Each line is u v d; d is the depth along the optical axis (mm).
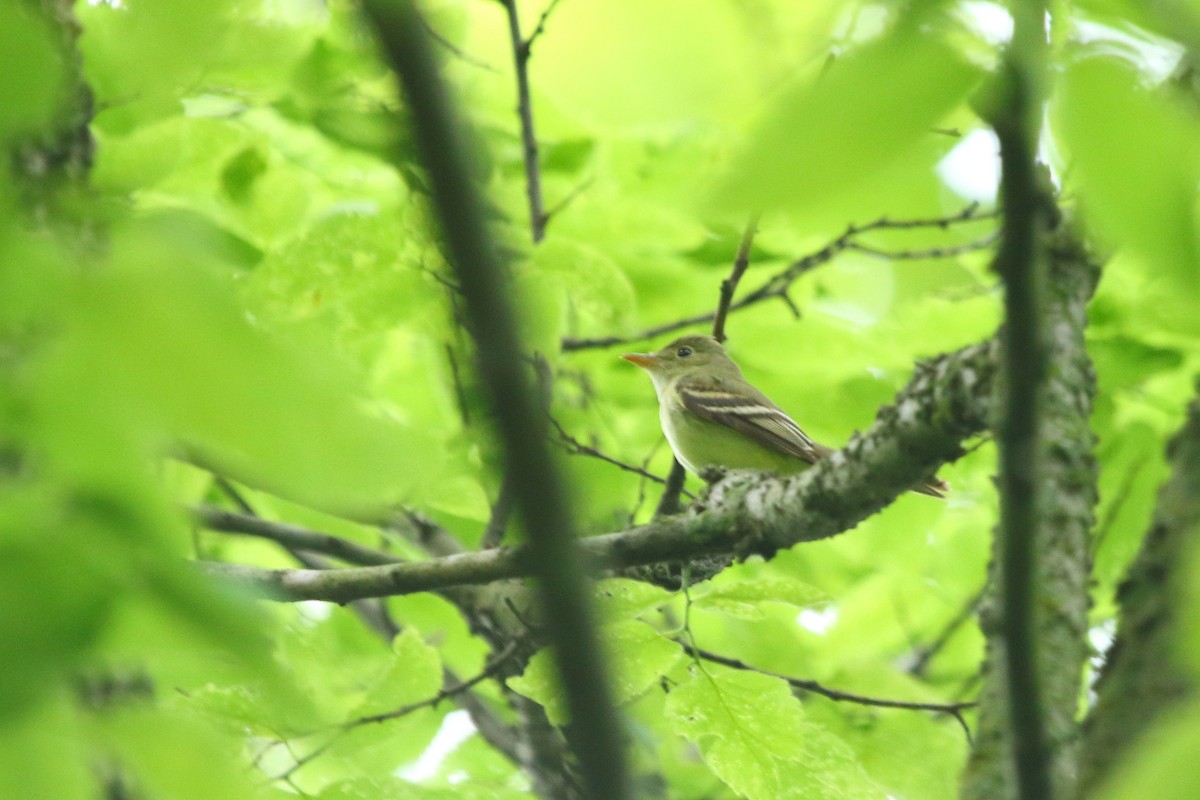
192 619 3246
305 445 2801
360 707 9383
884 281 15016
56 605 3139
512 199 13609
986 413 8258
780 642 13906
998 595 5438
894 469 8719
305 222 13492
